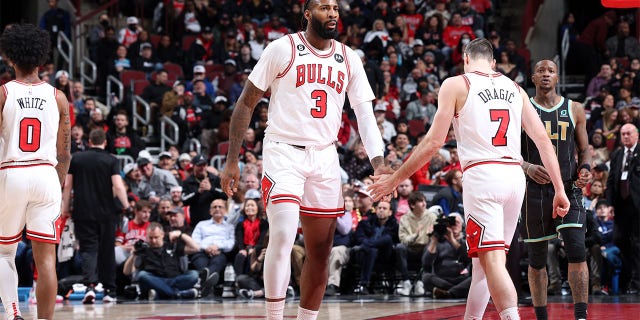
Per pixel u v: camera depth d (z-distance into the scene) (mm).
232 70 32469
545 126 10500
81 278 18578
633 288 19609
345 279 20531
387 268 20359
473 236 8258
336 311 14352
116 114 27547
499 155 8328
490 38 34531
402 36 35844
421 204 20078
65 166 9727
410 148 25328
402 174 8523
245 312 14602
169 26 36562
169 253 19562
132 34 33750
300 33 8984
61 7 36656
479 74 8539
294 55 8781
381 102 30234
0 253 9359
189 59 33688
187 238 19812
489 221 8188
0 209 9219
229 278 20062
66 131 9688
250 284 19719
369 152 8977
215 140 27766
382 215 20344
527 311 13875
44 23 33031
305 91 8750
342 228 20125
